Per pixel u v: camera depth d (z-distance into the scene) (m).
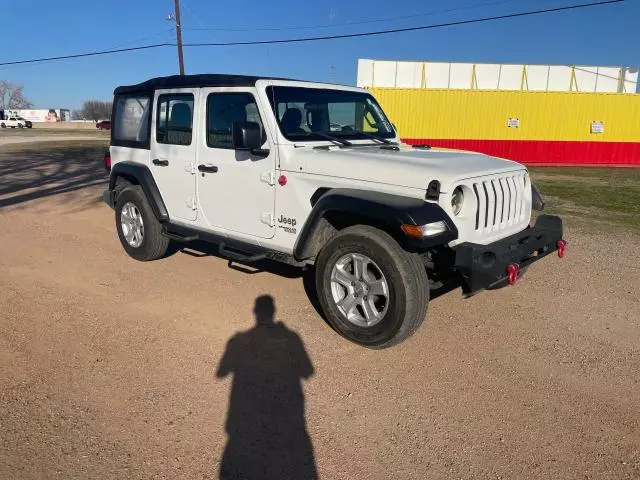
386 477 2.71
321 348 4.09
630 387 3.62
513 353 4.08
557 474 2.75
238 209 4.93
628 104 23.38
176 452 2.85
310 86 4.96
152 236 5.98
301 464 2.79
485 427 3.13
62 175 15.16
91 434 2.99
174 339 4.20
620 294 5.46
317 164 4.26
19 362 3.78
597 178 18.64
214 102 5.02
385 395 3.45
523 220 4.65
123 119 6.27
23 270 5.86
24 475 2.65
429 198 3.74
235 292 5.26
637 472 2.78
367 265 3.99
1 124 75.56
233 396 3.40
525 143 23.72
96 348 4.02
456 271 3.96
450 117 23.53
